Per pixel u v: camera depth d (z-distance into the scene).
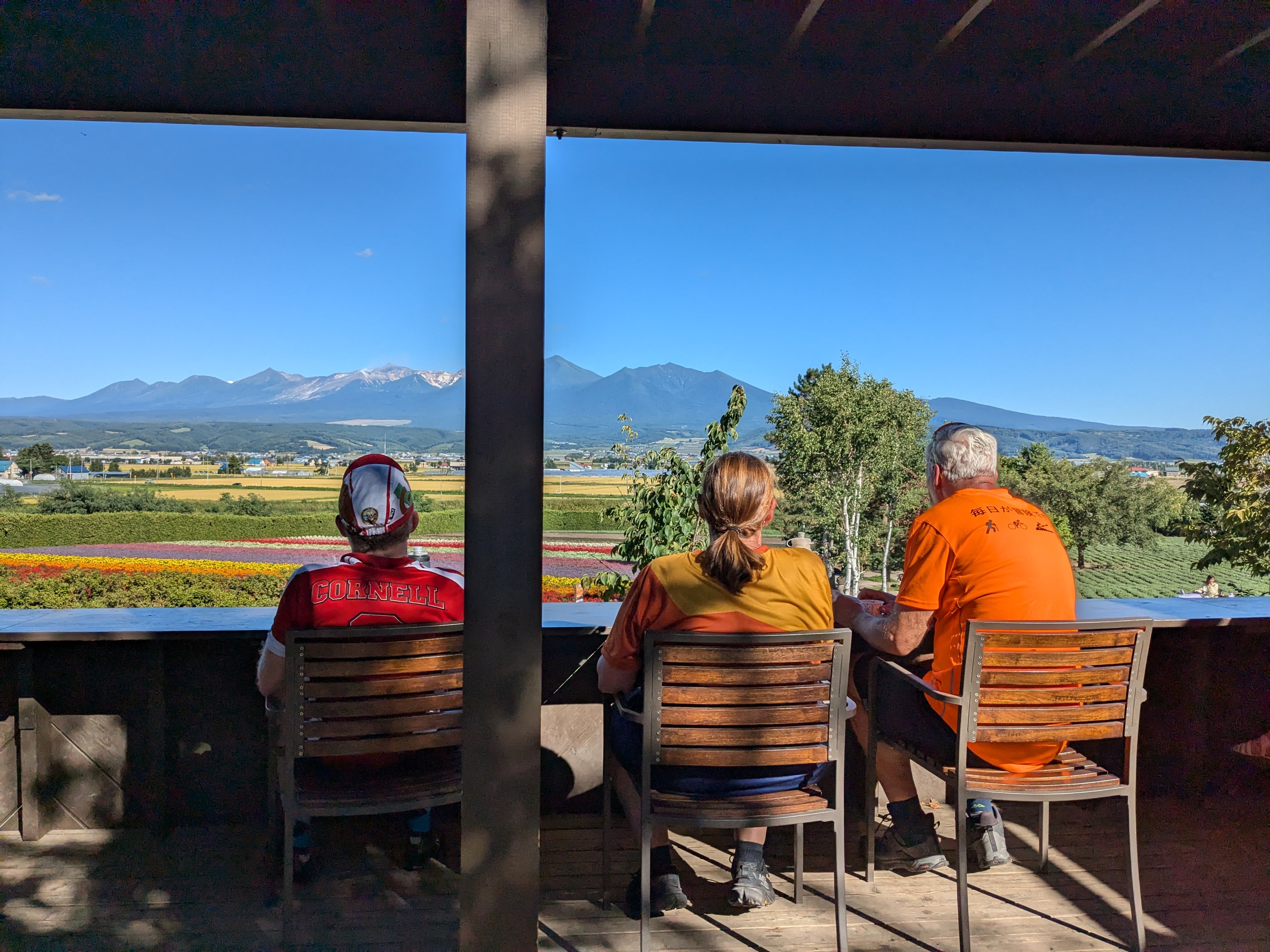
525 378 1.36
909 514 55.00
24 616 2.50
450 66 2.23
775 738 1.76
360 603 1.90
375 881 2.12
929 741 1.98
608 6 1.89
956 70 2.25
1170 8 1.88
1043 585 1.91
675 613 1.81
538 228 1.35
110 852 2.26
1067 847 2.39
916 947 1.84
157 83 2.33
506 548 1.38
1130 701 1.86
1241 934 1.92
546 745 2.54
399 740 1.80
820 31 2.02
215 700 2.41
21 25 1.98
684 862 2.28
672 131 2.70
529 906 1.43
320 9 1.91
